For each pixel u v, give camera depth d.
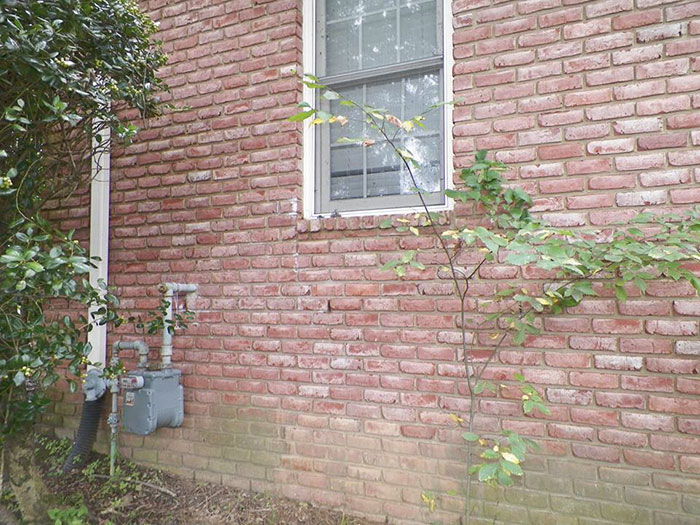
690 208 2.29
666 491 2.28
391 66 3.08
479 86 2.69
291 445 3.00
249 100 3.24
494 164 2.52
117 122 2.75
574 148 2.50
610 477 2.37
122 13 2.66
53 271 2.14
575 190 2.48
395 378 2.78
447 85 2.85
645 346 2.34
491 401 2.59
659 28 2.38
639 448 2.33
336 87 3.24
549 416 2.48
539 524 2.47
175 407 3.20
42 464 3.43
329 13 3.27
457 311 2.68
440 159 2.97
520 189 2.56
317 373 2.96
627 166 2.40
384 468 2.78
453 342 2.67
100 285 2.42
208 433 3.22
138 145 3.54
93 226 3.59
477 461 2.59
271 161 3.16
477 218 2.66
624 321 2.38
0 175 2.15
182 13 3.46
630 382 2.36
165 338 3.25
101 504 2.98
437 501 2.66
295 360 3.02
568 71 2.52
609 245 2.31
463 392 2.64
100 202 3.58
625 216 2.40
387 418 2.79
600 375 2.41
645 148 2.38
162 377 3.13
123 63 2.65
